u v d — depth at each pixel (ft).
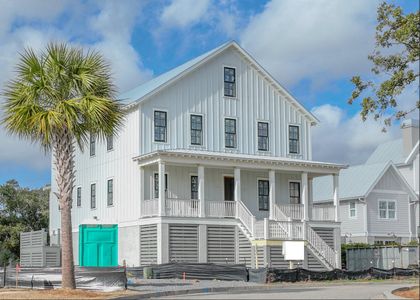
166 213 111.86
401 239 164.76
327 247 116.88
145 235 115.34
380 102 82.38
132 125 120.06
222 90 127.03
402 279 107.76
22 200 188.24
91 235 122.93
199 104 124.16
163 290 76.38
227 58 128.26
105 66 75.10
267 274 95.86
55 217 150.00
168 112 120.78
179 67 133.08
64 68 73.41
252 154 128.06
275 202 128.57
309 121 136.15
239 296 66.49
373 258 133.08
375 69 83.51
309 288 82.17
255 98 130.41
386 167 165.37
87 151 136.98
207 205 117.08
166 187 119.55
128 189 120.88
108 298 65.72
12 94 72.95
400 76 80.12
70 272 71.92
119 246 122.72
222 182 125.29
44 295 66.23
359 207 161.89
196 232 113.91
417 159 179.93
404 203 167.73
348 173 174.60
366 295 63.62
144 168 118.01
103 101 72.28
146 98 118.21
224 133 125.90
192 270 102.12
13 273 84.84
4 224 184.44
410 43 80.59
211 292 78.33
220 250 115.75
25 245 151.43
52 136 73.56
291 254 103.81
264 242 111.14
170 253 110.73
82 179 138.51
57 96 73.36
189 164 114.52
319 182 180.24
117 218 124.06
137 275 105.50
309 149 135.13
